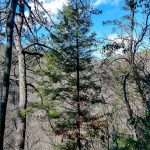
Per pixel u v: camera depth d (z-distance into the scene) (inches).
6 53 371.9
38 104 597.9
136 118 307.7
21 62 567.2
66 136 762.8
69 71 767.1
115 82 870.4
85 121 720.3
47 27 456.1
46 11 450.3
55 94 746.8
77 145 730.2
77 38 748.0
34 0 453.4
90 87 791.7
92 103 773.9
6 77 366.9
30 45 549.6
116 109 751.7
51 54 664.4
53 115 611.8
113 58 879.7
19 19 539.5
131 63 816.9
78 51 757.9
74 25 751.1
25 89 569.3
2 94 364.8
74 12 748.6
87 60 776.9
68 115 741.9
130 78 832.9
